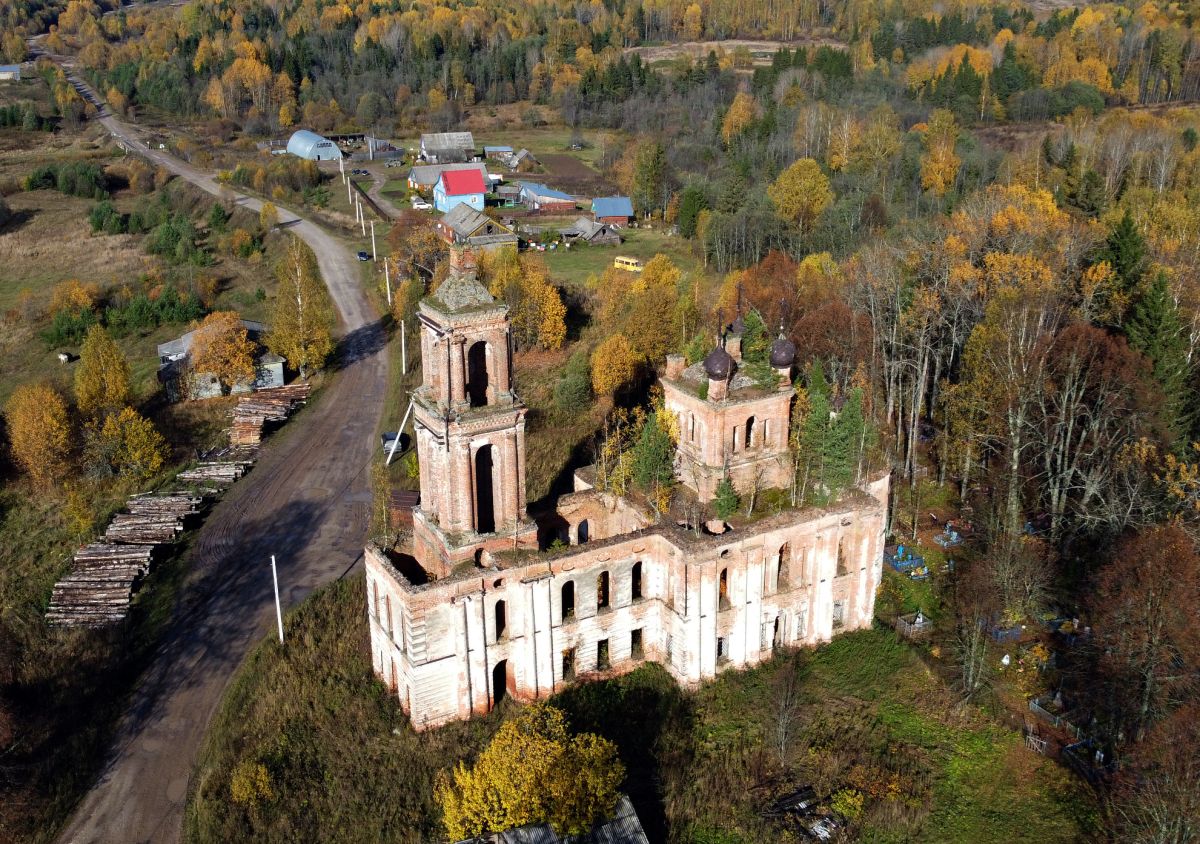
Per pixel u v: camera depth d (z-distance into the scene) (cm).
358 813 5938
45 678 7319
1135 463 8119
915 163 17188
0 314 14838
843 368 10006
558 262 16588
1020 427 8419
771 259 12925
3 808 6166
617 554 6581
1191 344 9450
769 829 5850
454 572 6284
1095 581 7256
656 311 11556
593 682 6788
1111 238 10944
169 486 10256
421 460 6525
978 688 6894
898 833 5912
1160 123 17888
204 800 6128
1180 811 5297
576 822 5325
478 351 6744
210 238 18575
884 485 7712
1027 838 5878
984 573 7712
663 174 18800
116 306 15000
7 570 8844
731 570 6681
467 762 6166
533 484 9881
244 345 12356
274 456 10950
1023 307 9344
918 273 11638
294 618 7881
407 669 6353
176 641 7800
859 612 7400
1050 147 17088
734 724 6588
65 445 10262
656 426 7000
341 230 18738
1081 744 6462
